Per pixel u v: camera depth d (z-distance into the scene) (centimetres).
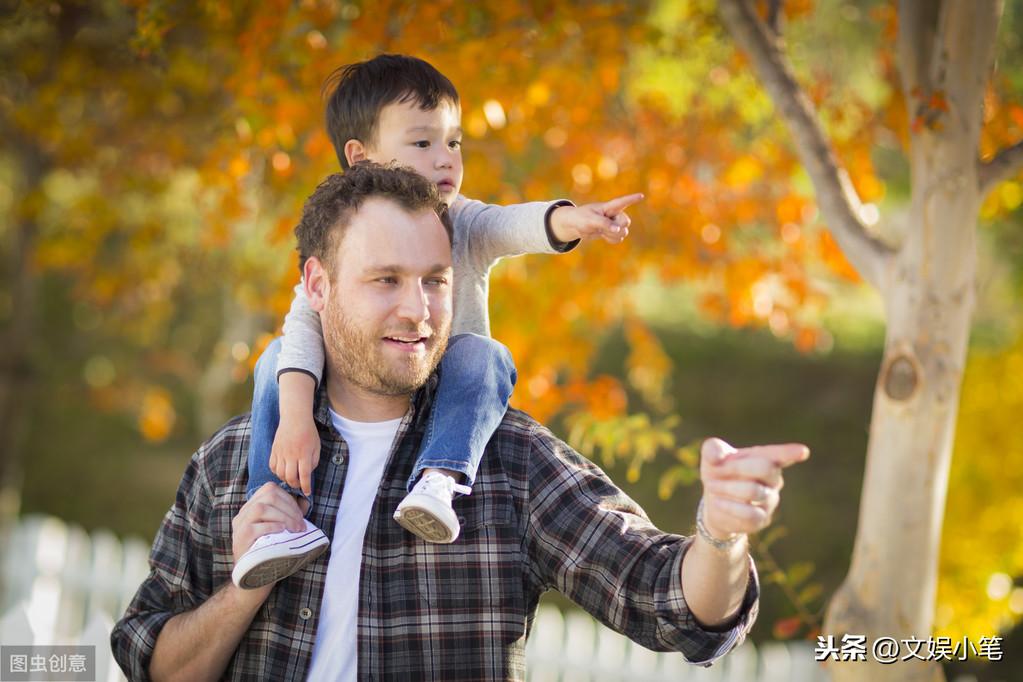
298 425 392
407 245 380
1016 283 1602
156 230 1166
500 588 379
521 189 945
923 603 603
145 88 994
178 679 392
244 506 379
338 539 387
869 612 604
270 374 425
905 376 600
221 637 381
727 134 1030
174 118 1097
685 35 981
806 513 2055
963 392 1208
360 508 390
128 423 2430
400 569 381
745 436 2422
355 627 379
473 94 816
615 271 991
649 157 985
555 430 1647
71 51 975
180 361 1995
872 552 607
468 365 413
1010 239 1280
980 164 605
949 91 594
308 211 404
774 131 1007
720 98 1023
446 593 378
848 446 2373
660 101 1052
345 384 405
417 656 375
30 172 1264
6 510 1427
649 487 2133
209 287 1541
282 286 852
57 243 1166
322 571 383
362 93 540
